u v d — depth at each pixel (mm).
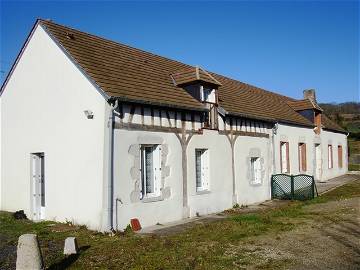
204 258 7262
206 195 13195
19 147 12859
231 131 14828
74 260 7438
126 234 9742
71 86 10992
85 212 10422
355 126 55375
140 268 6766
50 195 11523
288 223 10398
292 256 7289
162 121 11609
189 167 12516
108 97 9883
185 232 9812
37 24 12148
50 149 11609
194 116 12922
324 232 9156
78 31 12945
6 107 13516
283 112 20750
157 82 12898
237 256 7359
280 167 18531
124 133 10359
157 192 11430
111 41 13953
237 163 15039
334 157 26859
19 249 6145
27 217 12320
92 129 10367
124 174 10281
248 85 22344
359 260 6914
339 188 19469
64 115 11172
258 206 15109
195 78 13172
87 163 10445
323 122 26094
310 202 14742
